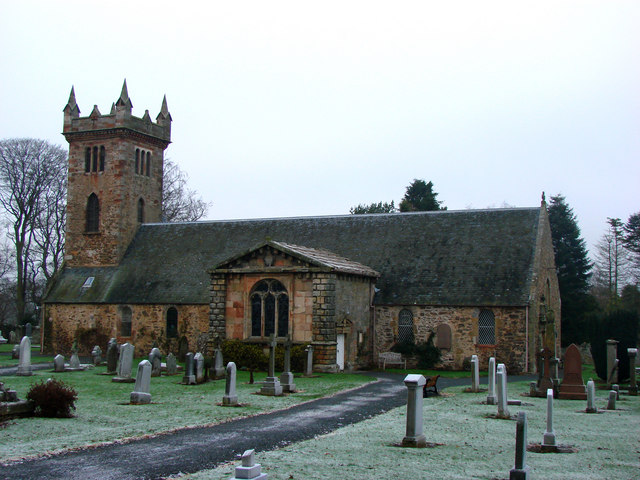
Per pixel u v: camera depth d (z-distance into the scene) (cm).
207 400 2597
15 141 6700
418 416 1792
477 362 3056
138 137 5691
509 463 1595
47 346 5397
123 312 5181
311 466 1521
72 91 5741
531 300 4081
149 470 1489
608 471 1543
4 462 1548
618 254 7844
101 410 2323
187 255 5297
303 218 5309
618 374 3706
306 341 3847
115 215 5497
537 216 4616
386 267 4634
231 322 4038
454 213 4866
